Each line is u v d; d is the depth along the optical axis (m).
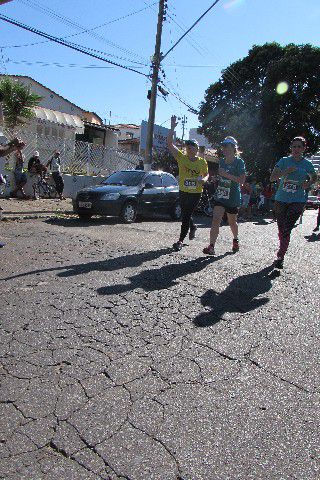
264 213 19.56
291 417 2.37
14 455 1.96
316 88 23.72
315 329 3.65
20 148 6.16
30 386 2.50
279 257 5.69
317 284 5.11
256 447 2.11
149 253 6.32
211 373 2.79
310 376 2.83
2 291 4.11
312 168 5.57
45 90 27.33
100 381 2.60
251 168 26.25
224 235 9.15
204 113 28.34
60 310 3.71
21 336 3.15
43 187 14.55
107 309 3.81
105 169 19.45
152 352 3.03
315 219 19.77
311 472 1.96
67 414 2.27
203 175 6.47
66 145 17.50
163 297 4.23
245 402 2.48
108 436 2.12
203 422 2.28
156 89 15.71
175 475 1.89
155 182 11.48
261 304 4.23
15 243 6.52
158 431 2.18
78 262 5.47
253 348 3.21
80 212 10.06
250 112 25.56
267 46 26.38
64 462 1.93
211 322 3.67
